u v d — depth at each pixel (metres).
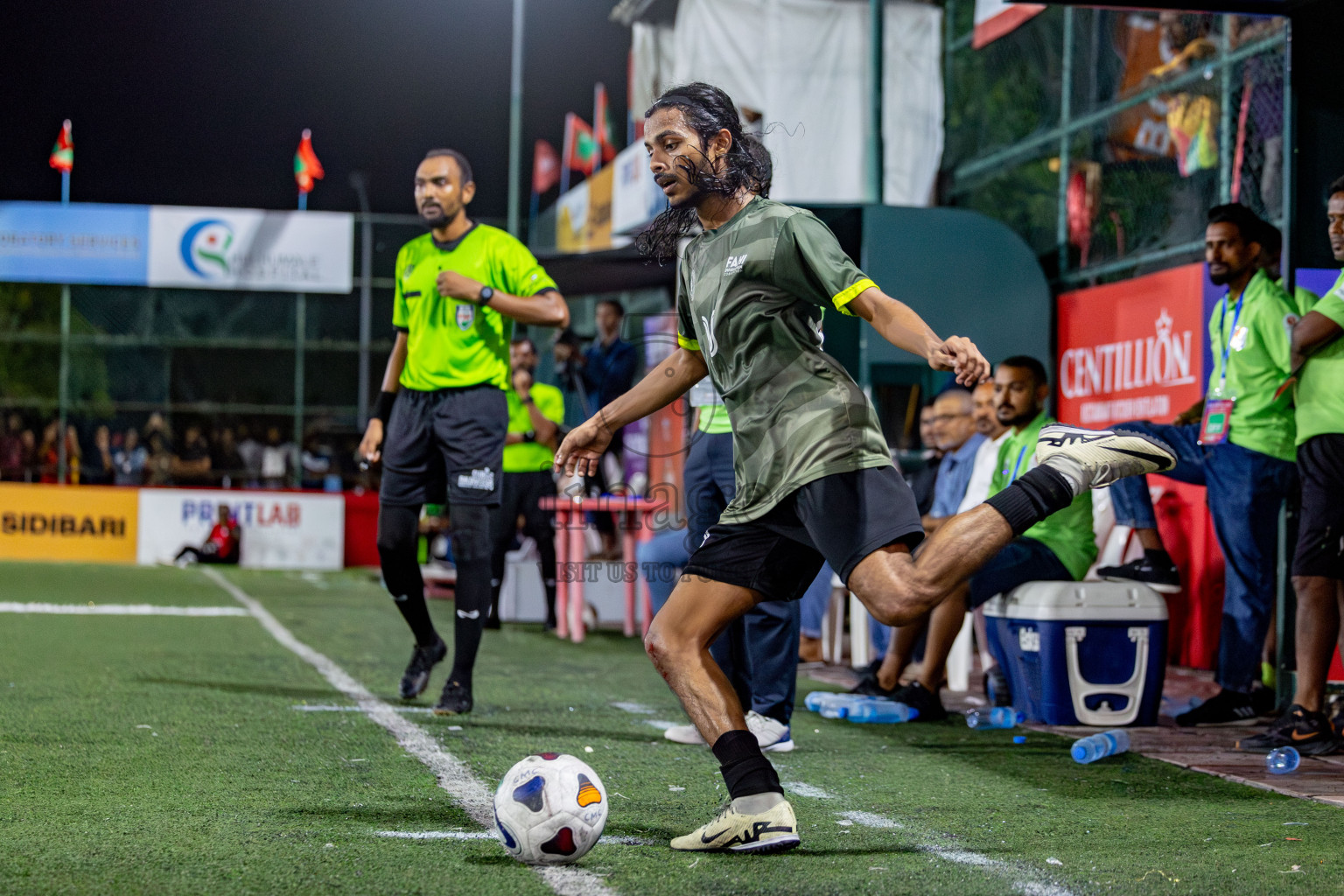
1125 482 5.29
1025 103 8.55
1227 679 4.87
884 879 2.40
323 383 15.70
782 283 2.56
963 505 5.75
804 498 2.52
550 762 2.54
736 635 4.04
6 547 14.52
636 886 2.33
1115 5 5.07
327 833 2.70
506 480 8.11
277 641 6.91
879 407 8.01
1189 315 6.69
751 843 2.56
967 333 7.55
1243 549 4.96
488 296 4.34
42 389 15.13
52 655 5.92
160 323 15.40
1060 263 8.06
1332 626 4.13
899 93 10.70
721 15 10.94
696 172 2.65
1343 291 4.12
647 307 12.66
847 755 3.94
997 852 2.65
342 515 15.10
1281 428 4.95
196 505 14.85
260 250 15.35
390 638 7.29
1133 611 4.67
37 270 14.98
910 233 7.53
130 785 3.15
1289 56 4.96
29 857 2.45
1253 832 2.88
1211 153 6.77
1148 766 3.80
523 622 9.07
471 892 2.27
